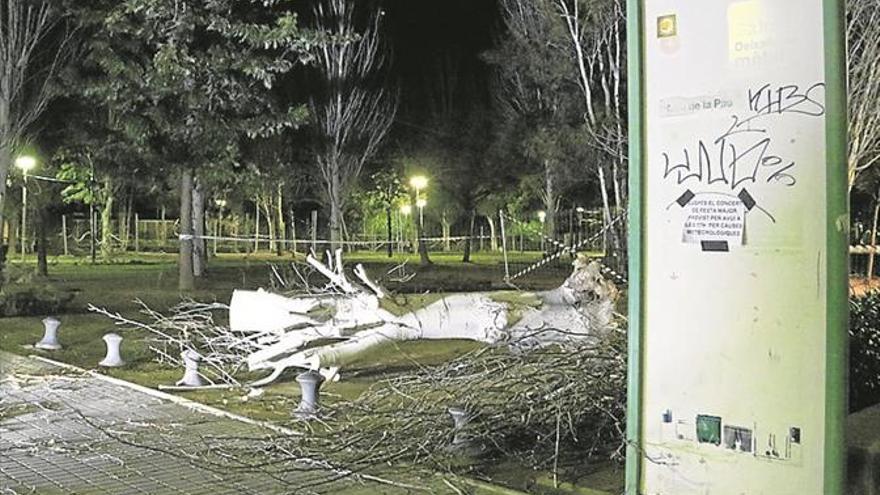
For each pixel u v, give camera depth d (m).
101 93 17.17
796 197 3.60
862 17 12.95
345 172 23.89
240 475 6.44
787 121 3.61
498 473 6.48
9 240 26.12
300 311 9.51
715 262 3.82
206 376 10.25
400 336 9.51
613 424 6.83
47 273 26.48
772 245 3.66
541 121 23.06
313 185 25.41
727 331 3.79
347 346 9.52
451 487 6.12
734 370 3.77
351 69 23.52
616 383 6.94
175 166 19.30
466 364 7.68
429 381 7.73
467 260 33.53
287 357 9.49
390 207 35.81
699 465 3.88
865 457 5.66
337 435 7.23
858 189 19.16
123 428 7.78
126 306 17.61
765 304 3.68
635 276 4.04
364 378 10.17
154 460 6.82
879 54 12.97
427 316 9.45
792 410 3.62
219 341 10.61
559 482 6.19
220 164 19.34
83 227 39.44
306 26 21.66
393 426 7.30
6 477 6.39
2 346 12.58
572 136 20.95
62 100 18.11
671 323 3.95
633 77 4.01
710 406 3.84
